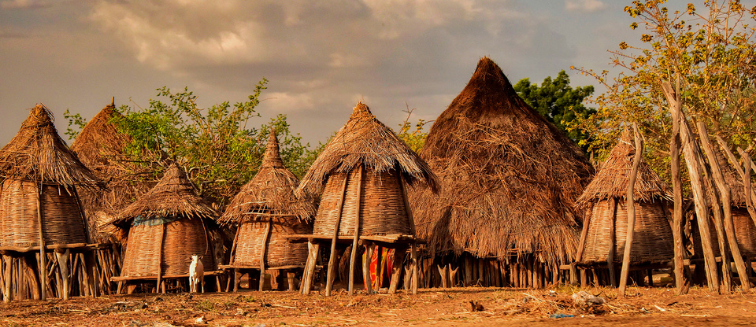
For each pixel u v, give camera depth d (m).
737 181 15.09
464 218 16.77
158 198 14.98
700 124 11.84
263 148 25.41
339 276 19.44
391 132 12.94
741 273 11.06
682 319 8.41
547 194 17.19
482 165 18.11
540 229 16.03
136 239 14.88
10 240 12.48
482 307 9.83
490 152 18.41
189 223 15.12
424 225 17.33
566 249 15.78
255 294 13.49
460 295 12.27
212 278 15.72
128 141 23.28
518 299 10.48
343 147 12.45
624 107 23.66
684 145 11.40
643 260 13.60
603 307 9.41
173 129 23.17
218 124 24.14
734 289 11.29
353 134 12.66
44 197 12.78
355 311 10.18
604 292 11.37
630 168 14.06
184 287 15.12
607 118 24.56
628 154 14.30
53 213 12.83
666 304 9.77
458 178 17.91
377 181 12.49
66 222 13.03
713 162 11.51
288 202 15.48
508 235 16.05
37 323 9.23
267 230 15.39
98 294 13.97
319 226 12.88
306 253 15.59
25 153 12.65
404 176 13.49
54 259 13.45
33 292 13.05
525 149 18.47
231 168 22.67
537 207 16.61
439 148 19.66
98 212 18.97
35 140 12.95
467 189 17.47
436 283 17.25
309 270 12.99
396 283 13.06
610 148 24.89
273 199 15.45
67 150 13.52
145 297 12.86
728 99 22.77
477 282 16.62
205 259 15.34
